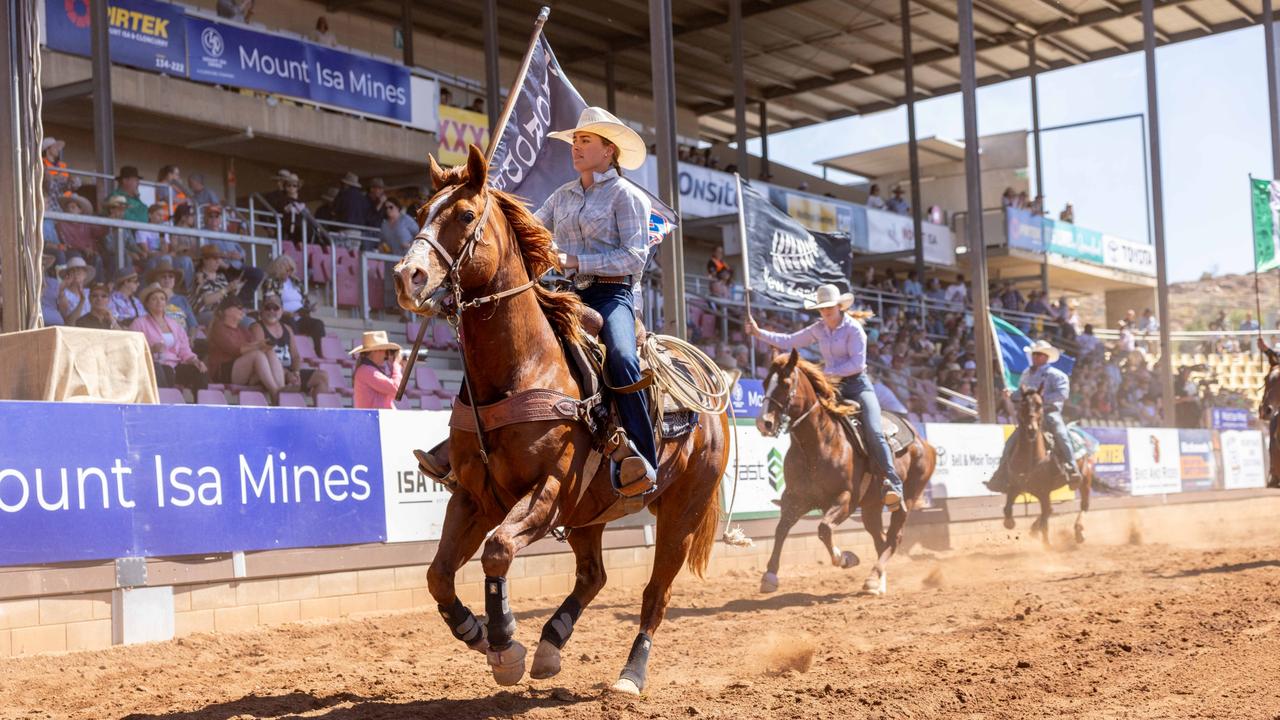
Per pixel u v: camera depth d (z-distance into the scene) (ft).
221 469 25.91
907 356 76.54
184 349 41.93
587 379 16.96
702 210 79.71
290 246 51.80
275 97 61.46
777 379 32.01
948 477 51.88
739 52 85.35
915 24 100.63
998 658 20.86
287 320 47.75
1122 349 103.60
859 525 46.24
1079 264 120.16
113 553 23.71
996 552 48.75
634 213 18.20
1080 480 50.31
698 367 20.54
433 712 16.71
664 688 19.04
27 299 30.94
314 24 80.43
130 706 17.49
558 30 92.58
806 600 32.14
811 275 45.80
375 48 85.30
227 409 26.23
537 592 33.30
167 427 24.99
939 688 18.22
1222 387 117.50
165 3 55.83
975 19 101.65
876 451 33.96
